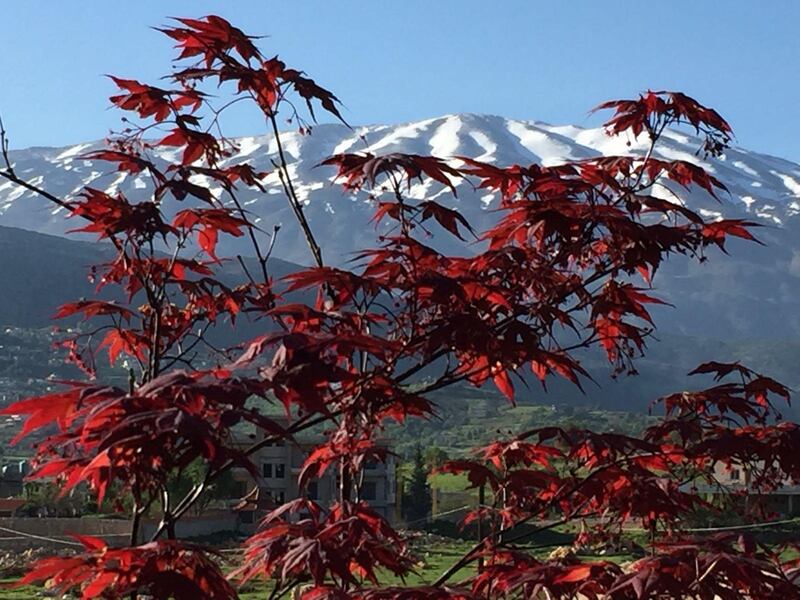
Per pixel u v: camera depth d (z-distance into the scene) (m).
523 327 3.83
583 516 4.47
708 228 4.05
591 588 3.49
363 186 4.04
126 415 2.75
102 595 2.90
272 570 3.49
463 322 3.71
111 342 4.51
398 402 4.08
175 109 4.36
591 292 4.28
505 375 3.97
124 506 3.31
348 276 3.65
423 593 3.48
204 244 4.38
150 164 4.06
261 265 4.46
